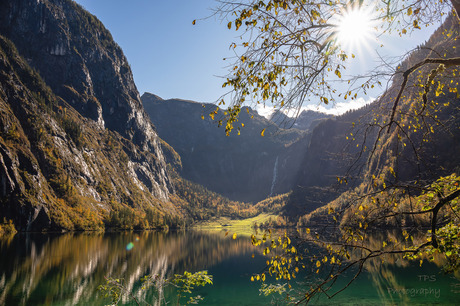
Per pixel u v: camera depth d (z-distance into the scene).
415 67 5.52
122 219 191.50
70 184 190.50
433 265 37.09
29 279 38.16
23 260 52.19
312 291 5.00
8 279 37.91
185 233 188.12
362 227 4.98
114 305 10.88
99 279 38.84
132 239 115.44
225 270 49.59
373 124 5.46
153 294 32.06
